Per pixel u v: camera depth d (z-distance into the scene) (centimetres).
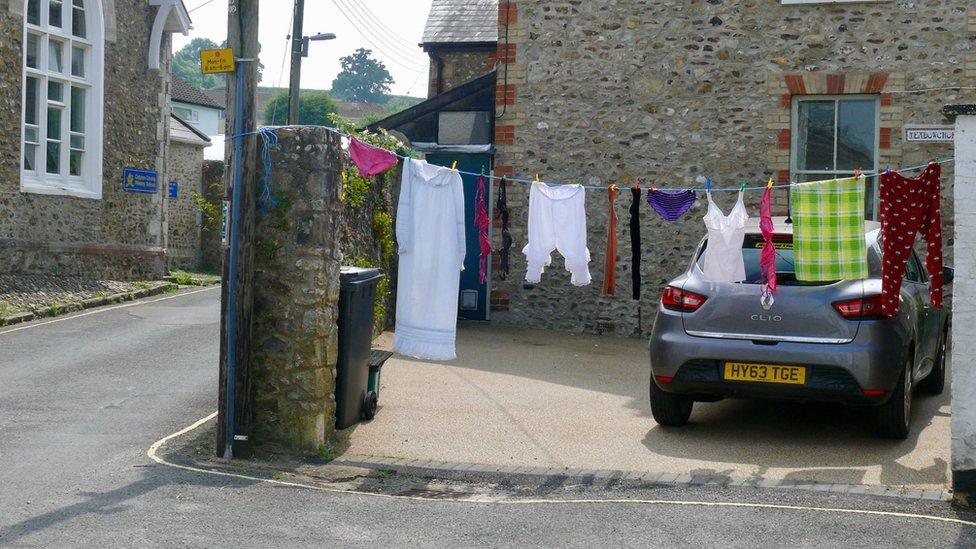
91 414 825
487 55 1988
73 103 1847
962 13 1279
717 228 752
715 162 1352
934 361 926
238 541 515
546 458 727
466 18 2006
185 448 731
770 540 528
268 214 738
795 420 845
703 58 1355
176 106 4838
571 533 542
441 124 1473
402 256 767
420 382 991
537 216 839
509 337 1316
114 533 521
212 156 3578
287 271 737
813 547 516
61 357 1094
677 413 805
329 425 764
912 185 670
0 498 584
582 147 1392
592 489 646
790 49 1328
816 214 720
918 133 1088
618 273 1384
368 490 650
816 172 1336
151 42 2038
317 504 600
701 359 747
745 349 735
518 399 923
